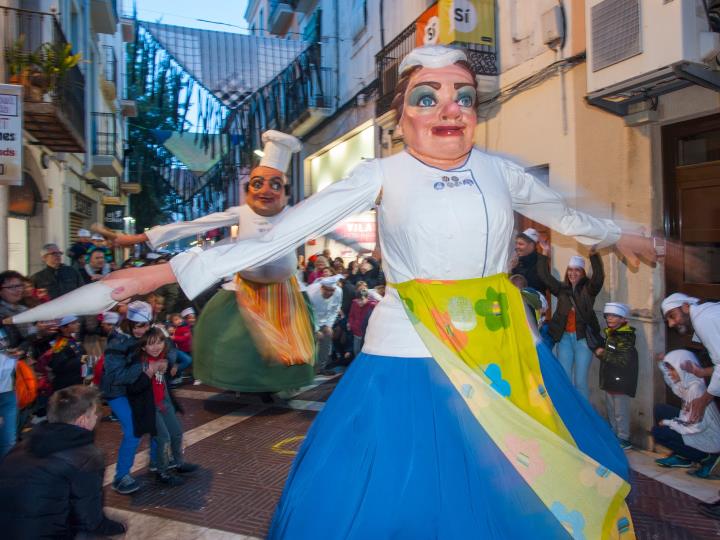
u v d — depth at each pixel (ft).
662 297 17.49
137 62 37.24
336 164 45.14
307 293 25.67
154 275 6.50
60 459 8.86
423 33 27.48
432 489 6.37
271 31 62.69
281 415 22.24
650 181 17.47
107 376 14.96
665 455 16.94
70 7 39.86
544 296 19.42
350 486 6.53
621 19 16.20
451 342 7.00
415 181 7.33
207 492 15.17
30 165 31.96
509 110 23.52
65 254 39.81
